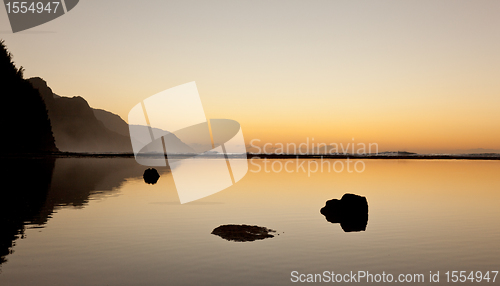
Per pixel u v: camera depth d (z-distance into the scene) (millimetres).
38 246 9664
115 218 13562
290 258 9047
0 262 8320
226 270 8078
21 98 93812
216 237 10930
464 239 11219
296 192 22172
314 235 11484
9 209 15109
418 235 11648
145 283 7227
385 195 21156
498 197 20562
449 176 36000
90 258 8719
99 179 29422
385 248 10117
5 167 41094
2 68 87938
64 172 36375
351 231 12094
